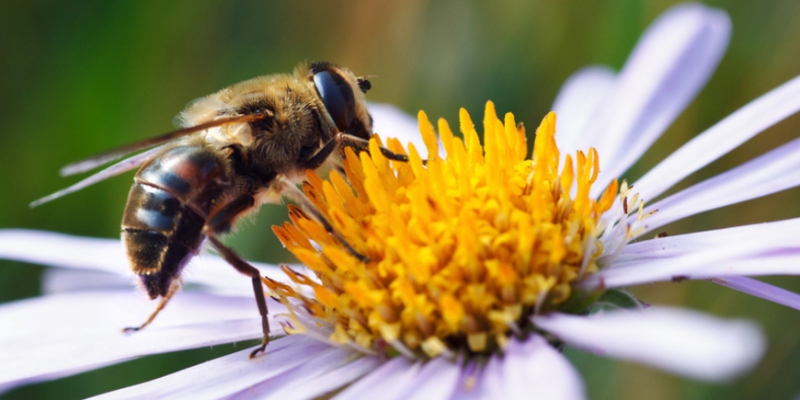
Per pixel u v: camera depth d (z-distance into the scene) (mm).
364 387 89
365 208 95
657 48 107
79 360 96
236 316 99
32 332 99
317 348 94
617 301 91
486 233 91
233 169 98
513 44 121
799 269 87
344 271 94
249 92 99
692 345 78
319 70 100
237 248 118
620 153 103
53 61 122
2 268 117
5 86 122
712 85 114
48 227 120
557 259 90
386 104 117
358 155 98
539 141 94
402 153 97
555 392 83
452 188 93
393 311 92
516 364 87
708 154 98
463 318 90
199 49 125
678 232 111
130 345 97
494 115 95
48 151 121
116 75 122
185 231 97
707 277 91
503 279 90
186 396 93
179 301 100
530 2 121
